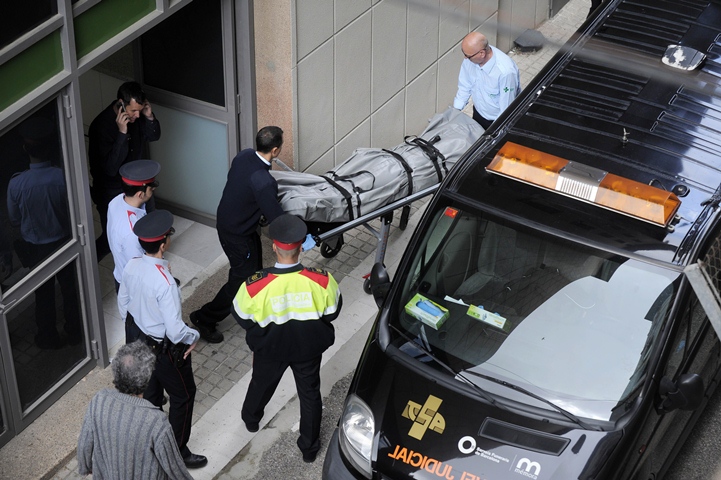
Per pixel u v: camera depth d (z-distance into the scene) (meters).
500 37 9.75
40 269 5.58
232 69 6.88
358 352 6.59
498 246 5.10
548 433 4.54
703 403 5.51
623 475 4.50
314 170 7.77
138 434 4.19
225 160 7.35
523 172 5.16
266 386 5.56
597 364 4.75
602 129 5.55
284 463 5.76
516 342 4.89
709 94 5.80
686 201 5.04
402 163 6.62
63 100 5.35
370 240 7.68
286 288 5.16
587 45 6.29
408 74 8.52
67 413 6.00
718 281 5.00
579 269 4.93
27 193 5.35
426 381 4.82
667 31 6.41
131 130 6.75
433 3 8.44
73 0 5.20
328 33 7.25
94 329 6.18
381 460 4.63
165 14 5.81
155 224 5.09
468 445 4.55
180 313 5.16
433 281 5.16
